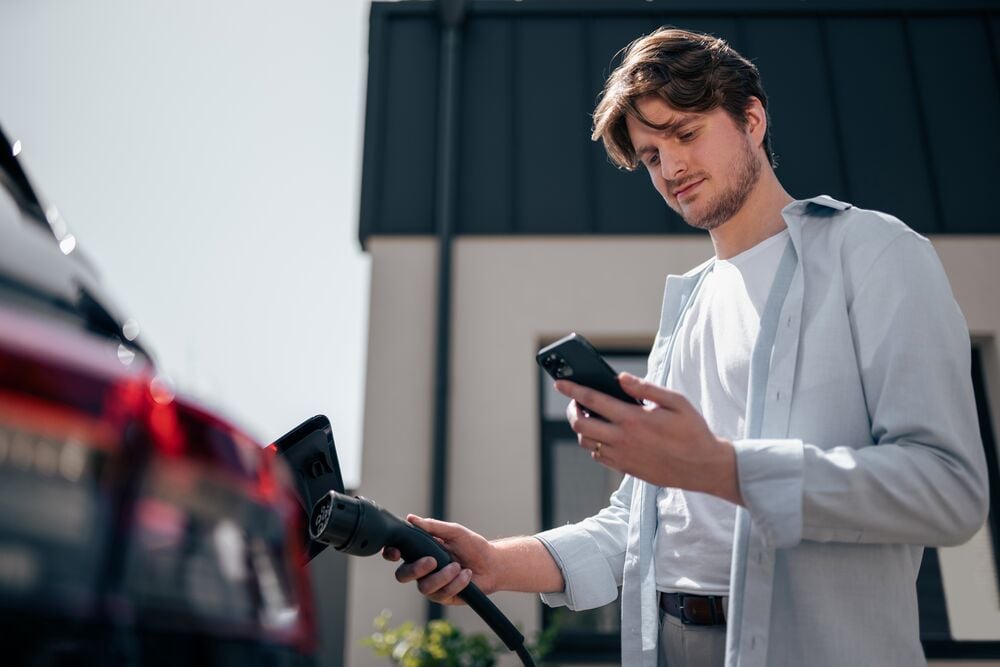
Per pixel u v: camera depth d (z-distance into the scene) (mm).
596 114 1309
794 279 1082
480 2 4867
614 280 4227
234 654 466
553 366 910
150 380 466
